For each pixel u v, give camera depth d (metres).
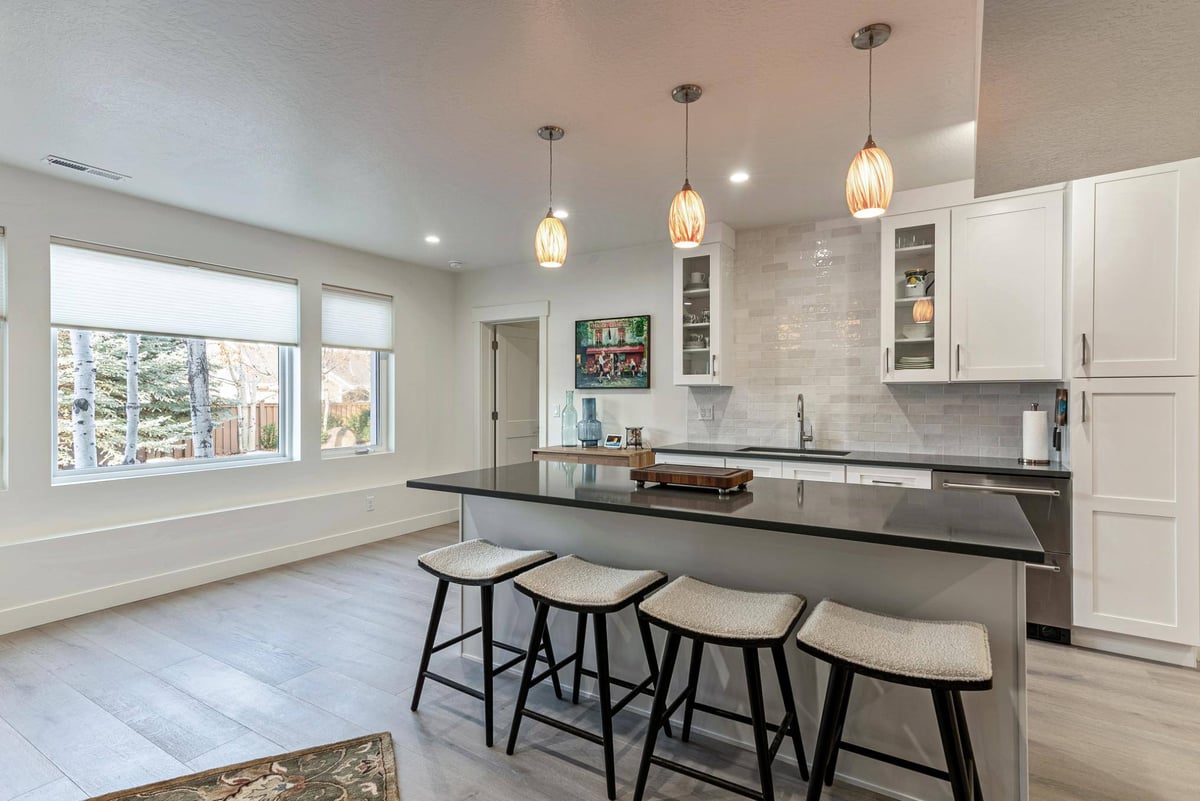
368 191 3.50
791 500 2.00
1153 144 2.03
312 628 3.08
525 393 6.25
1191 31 1.31
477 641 2.70
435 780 1.87
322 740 2.08
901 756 1.75
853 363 3.99
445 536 5.13
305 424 4.55
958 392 3.68
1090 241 2.81
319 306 4.65
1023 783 1.58
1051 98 1.69
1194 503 2.62
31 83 2.28
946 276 3.37
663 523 2.16
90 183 3.34
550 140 2.82
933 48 2.07
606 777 1.80
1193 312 2.63
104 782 1.86
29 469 3.15
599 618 1.81
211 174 3.22
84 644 2.87
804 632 1.50
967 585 1.66
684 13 1.88
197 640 2.92
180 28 1.94
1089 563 2.82
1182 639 2.63
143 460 3.78
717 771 1.90
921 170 3.19
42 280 3.21
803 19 1.91
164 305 3.75
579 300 5.12
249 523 4.07
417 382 5.48
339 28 1.95
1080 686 2.47
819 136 2.79
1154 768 1.92
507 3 1.83
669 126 2.68
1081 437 2.83
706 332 4.28
